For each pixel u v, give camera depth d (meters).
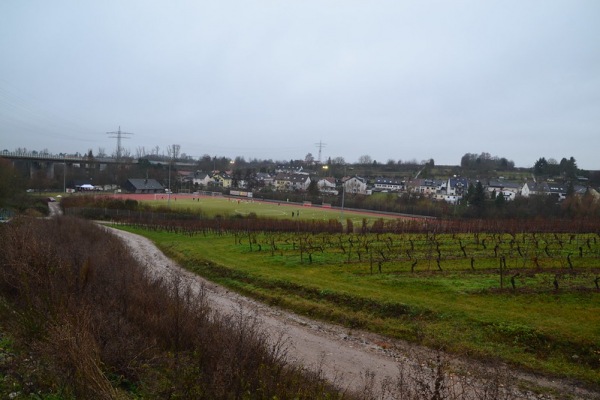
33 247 13.78
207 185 142.00
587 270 20.88
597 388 11.38
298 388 8.55
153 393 7.76
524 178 131.88
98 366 7.94
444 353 13.92
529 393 11.20
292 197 96.94
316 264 25.66
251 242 35.97
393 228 40.19
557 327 14.04
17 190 57.94
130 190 115.69
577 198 64.12
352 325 16.91
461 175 140.00
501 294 17.55
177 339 10.28
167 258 32.75
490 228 37.31
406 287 19.53
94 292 12.53
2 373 7.86
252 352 9.14
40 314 9.77
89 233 33.22
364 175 155.25
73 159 112.75
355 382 11.84
